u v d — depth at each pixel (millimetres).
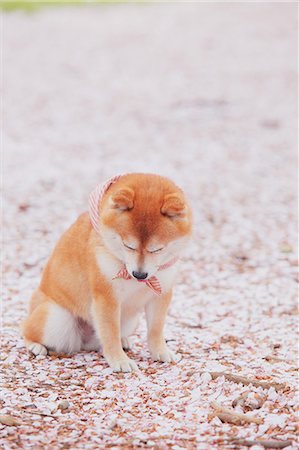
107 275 9008
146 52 40062
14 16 49156
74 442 7312
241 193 18922
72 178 19750
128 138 24438
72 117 27156
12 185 18906
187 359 9758
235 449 7203
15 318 11281
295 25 47562
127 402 8383
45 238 15367
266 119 26906
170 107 28875
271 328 11203
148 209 8484
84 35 44375
